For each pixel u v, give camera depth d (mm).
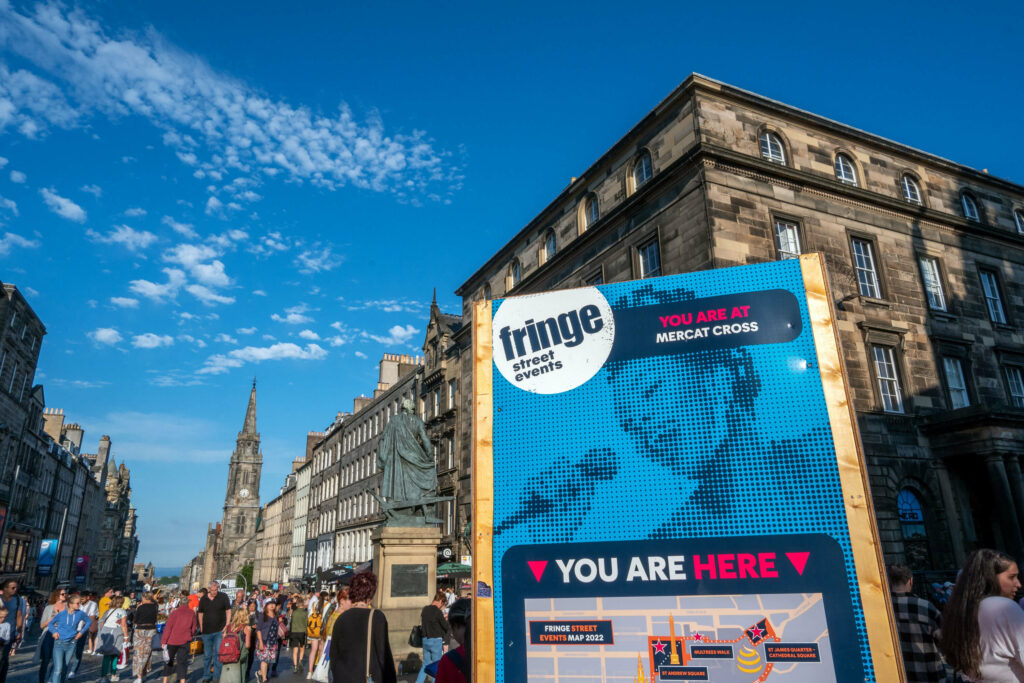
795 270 4219
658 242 23391
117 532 123625
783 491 3820
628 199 24656
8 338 45750
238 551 131750
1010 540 19547
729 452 3963
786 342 4090
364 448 56781
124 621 16375
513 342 4555
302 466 84500
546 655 3861
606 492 4074
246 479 138375
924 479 21297
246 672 13039
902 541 20188
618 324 4383
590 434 4215
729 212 21438
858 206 24234
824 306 4117
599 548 3982
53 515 64250
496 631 3973
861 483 3721
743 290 4250
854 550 3625
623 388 4246
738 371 4094
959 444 21109
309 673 15156
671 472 4008
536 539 4102
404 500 15039
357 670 5777
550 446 4262
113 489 122750
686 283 4348
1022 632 3969
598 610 3865
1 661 11383
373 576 6328
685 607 3750
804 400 3953
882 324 22656
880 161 25938
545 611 3938
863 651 3439
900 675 3354
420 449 15656
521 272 33969
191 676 16469
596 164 27828
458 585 30750
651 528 3941
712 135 22391
